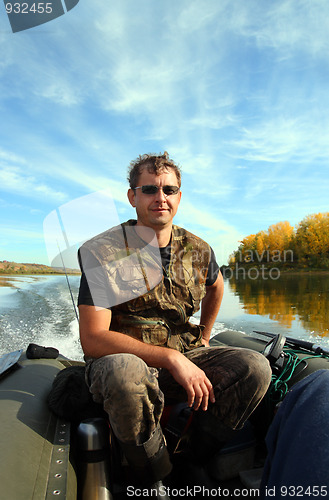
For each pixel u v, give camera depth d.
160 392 1.10
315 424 0.77
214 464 1.25
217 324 6.05
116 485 1.24
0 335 4.79
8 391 1.25
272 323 6.20
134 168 1.50
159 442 1.09
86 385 1.25
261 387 1.20
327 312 7.59
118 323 1.34
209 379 1.27
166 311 1.39
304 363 1.48
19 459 0.85
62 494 0.80
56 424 1.16
